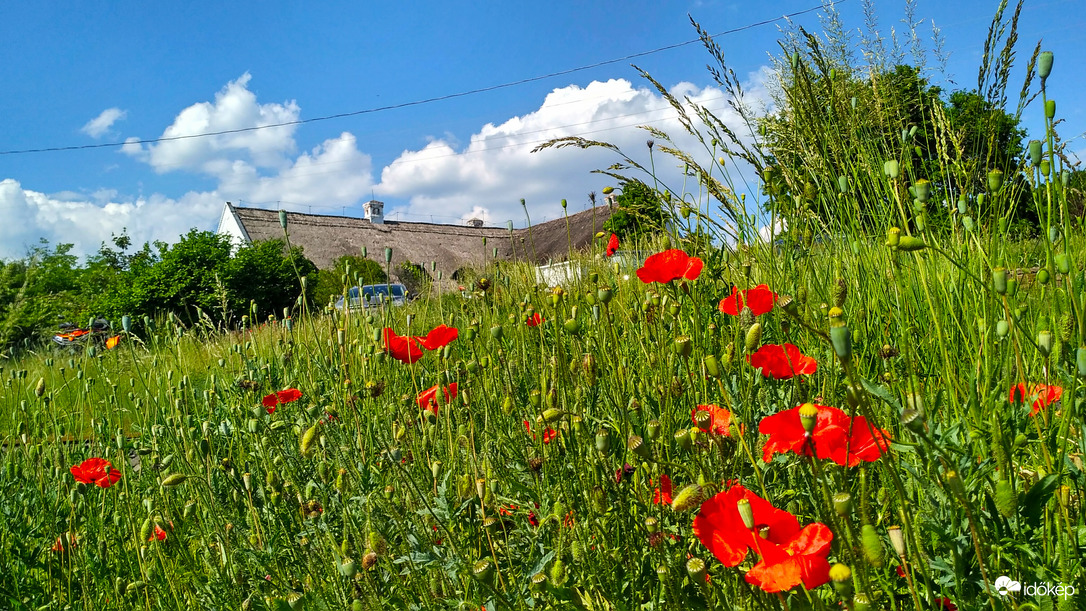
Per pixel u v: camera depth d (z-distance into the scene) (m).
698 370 1.98
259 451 2.45
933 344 1.96
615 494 1.48
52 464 2.79
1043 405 1.40
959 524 1.20
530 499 1.88
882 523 1.35
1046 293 1.82
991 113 2.32
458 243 49.88
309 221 46.22
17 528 2.45
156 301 22.44
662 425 1.64
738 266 2.70
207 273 22.86
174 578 2.22
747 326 1.63
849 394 1.06
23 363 5.37
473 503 1.70
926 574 1.03
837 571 0.92
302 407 2.79
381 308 3.73
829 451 1.18
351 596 1.63
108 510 2.80
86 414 3.84
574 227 34.34
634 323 2.40
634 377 2.11
